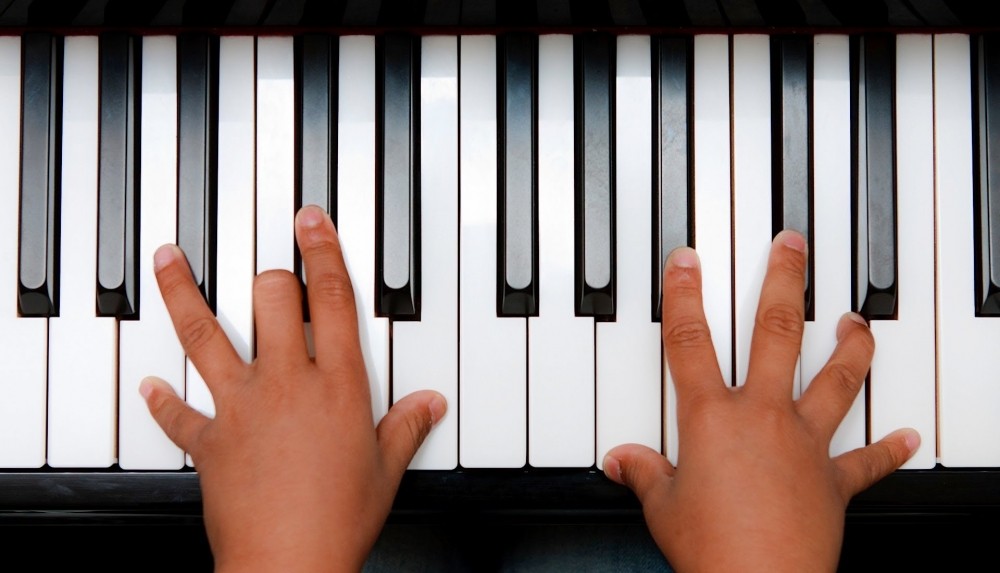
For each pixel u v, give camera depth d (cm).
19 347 69
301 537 67
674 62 69
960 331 70
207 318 69
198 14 68
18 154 69
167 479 70
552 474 70
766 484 67
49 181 69
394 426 69
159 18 68
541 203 69
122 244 69
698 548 67
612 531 76
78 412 69
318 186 69
